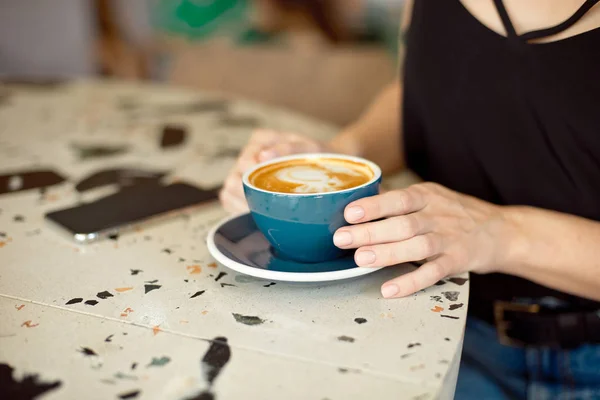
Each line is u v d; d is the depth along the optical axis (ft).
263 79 7.06
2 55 7.14
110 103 3.86
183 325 1.65
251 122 3.42
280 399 1.43
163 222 2.20
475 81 2.40
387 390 1.45
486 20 2.40
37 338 1.61
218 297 1.76
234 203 2.19
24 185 2.53
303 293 1.78
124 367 1.52
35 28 7.20
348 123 6.90
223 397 1.44
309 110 6.95
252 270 1.73
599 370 2.35
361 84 6.97
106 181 2.57
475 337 2.54
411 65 2.65
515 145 2.38
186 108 3.75
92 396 1.44
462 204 1.97
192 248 2.02
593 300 2.34
